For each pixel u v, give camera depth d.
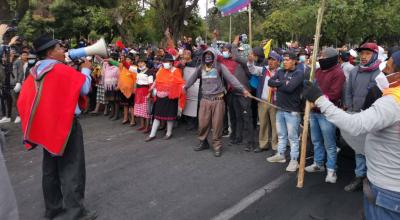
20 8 14.11
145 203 4.58
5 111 9.80
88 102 10.48
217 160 6.20
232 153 6.59
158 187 5.07
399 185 2.29
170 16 20.30
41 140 3.73
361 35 16.84
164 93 7.32
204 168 5.80
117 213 4.32
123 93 8.64
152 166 5.93
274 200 4.61
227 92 7.08
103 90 9.85
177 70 7.46
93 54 4.05
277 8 28.75
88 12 25.75
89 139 7.66
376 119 2.24
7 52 8.99
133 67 8.62
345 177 5.36
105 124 9.08
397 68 2.39
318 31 3.45
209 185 5.11
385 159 2.32
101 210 4.40
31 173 5.73
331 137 5.05
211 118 6.49
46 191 4.14
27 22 16.55
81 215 4.11
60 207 4.26
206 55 6.27
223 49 7.14
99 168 5.86
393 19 16.38
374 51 4.81
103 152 6.73
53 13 17.44
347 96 5.14
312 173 5.53
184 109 8.21
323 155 5.50
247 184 5.13
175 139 7.61
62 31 24.09
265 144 6.65
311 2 17.59
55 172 4.12
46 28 18.30
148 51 10.95
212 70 6.28
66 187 3.98
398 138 2.26
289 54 5.48
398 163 2.28
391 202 2.31
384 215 2.37
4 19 12.30
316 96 2.42
